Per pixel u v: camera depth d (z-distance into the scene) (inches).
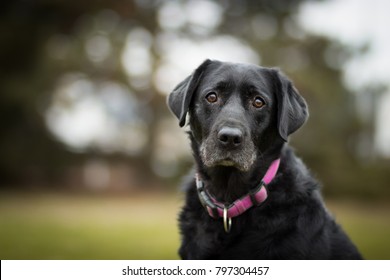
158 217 653.3
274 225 163.2
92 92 1133.7
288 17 1085.8
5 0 975.0
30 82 999.0
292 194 168.4
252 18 1079.6
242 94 175.5
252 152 170.2
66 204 833.5
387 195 1112.2
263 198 165.2
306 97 1127.6
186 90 181.9
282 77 180.7
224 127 165.9
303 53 1154.7
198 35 1095.0
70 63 1058.7
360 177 1109.1
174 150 1206.3
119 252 357.7
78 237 429.4
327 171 1112.8
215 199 175.8
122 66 1104.2
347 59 1159.0
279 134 172.1
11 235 424.5
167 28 1097.4
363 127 1149.7
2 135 1024.9
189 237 173.9
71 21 1048.8
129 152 1188.5
